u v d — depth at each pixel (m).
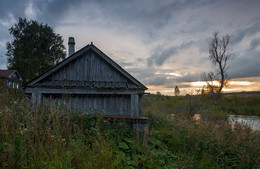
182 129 7.96
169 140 7.56
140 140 6.36
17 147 3.01
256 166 5.29
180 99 17.88
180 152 6.48
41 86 7.53
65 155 3.24
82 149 3.74
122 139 6.26
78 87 7.80
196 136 6.96
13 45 26.50
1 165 2.75
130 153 5.44
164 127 9.41
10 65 25.91
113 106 8.59
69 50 10.52
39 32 26.81
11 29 26.27
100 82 8.36
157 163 4.89
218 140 6.27
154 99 19.05
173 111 16.53
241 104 25.19
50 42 27.88
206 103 17.64
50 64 27.52
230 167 5.51
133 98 8.23
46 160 3.16
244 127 7.50
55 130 3.82
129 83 8.62
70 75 8.28
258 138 6.25
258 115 21.22
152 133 7.96
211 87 28.86
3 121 3.50
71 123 5.20
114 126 6.64
